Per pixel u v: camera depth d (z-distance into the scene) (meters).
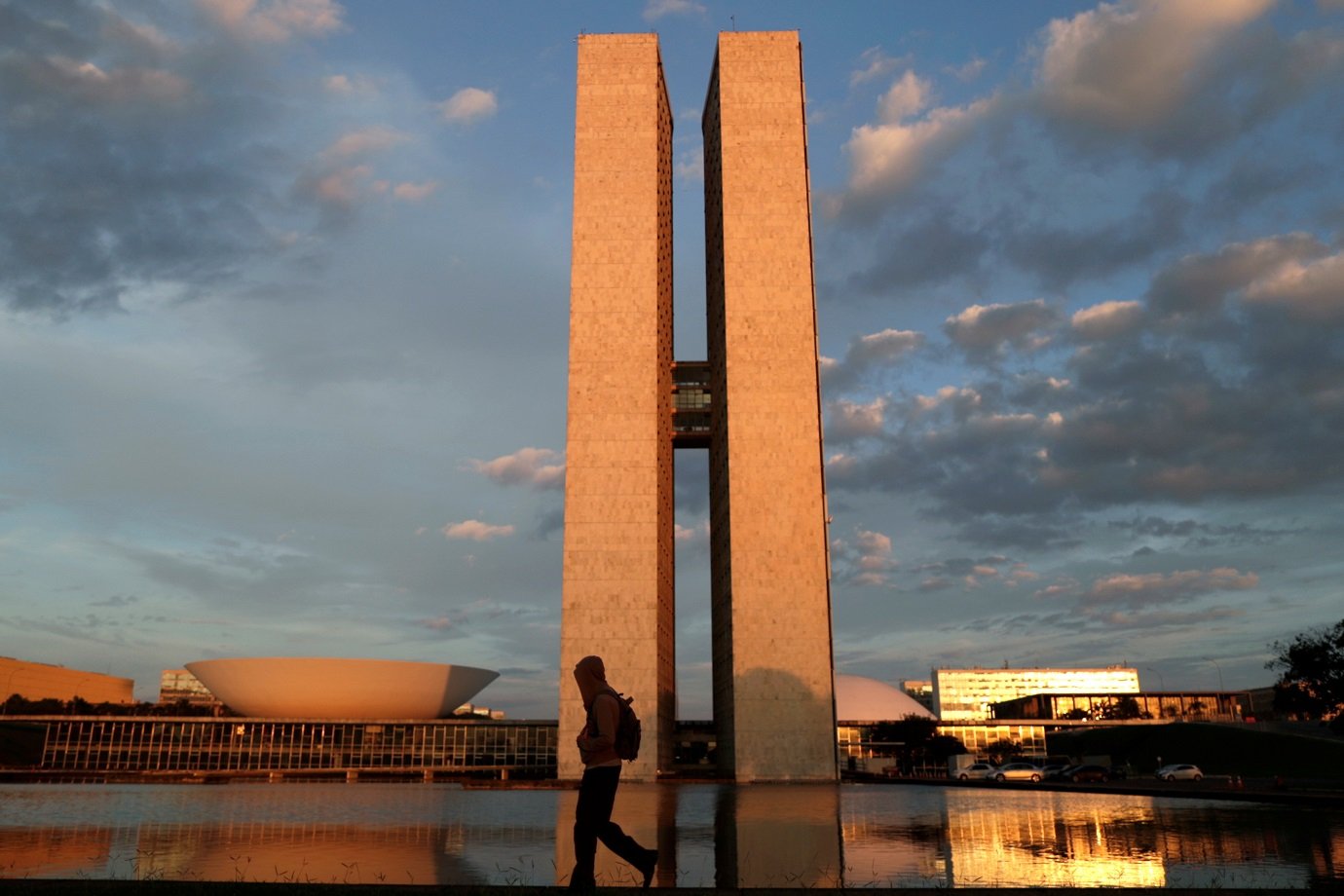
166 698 197.75
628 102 90.19
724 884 14.20
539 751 102.94
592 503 81.75
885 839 22.08
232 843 21.58
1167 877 14.69
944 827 25.61
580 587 80.12
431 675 109.12
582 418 83.62
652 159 89.00
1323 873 15.01
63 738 100.19
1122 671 188.62
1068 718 128.88
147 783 82.56
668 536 91.25
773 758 76.25
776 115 89.12
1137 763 97.75
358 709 107.19
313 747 102.31
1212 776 81.06
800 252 86.44
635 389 84.06
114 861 17.89
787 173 87.94
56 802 42.94
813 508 81.06
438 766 101.94
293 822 29.20
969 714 186.62
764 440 82.44
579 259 87.06
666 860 17.70
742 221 87.00
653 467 82.31
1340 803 33.88
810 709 77.19
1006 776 75.31
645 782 75.25
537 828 26.72
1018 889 8.67
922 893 8.46
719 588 89.31
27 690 136.38
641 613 79.38
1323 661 44.69
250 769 100.81
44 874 15.78
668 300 95.81
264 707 106.62
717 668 91.12
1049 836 22.45
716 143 93.56
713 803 40.53
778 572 79.81
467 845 21.19
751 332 84.69
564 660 78.62
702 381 94.00
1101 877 14.80
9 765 108.00
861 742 118.81
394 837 23.55
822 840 21.88
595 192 88.44
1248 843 19.98
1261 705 127.19
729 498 81.50
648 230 87.50
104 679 156.75
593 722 8.65
